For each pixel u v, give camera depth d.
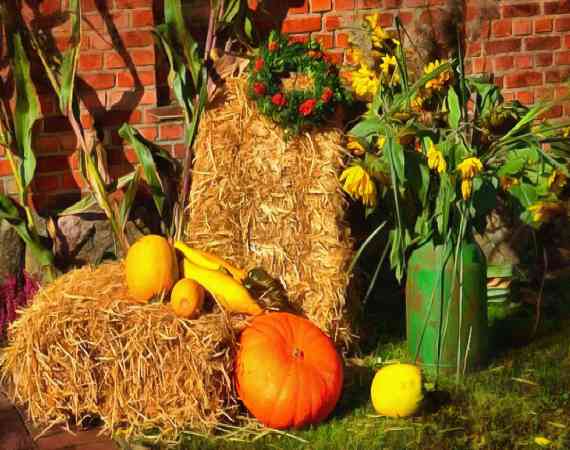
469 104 5.89
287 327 4.53
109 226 5.83
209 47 5.59
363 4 6.09
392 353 5.18
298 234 5.15
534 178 4.97
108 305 4.56
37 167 5.77
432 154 4.53
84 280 4.85
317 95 5.07
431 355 4.90
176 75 5.57
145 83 5.84
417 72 5.11
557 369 4.92
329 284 5.11
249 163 5.18
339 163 5.19
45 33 5.62
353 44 5.24
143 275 4.63
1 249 5.71
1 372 5.07
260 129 5.20
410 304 4.97
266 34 6.01
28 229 5.70
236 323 4.58
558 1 6.42
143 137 5.80
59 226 5.75
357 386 4.82
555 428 4.27
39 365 4.52
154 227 5.91
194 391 4.39
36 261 5.73
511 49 6.41
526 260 6.15
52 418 4.59
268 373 4.35
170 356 4.41
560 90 6.49
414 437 4.25
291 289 5.12
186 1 6.01
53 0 5.60
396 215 4.94
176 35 5.55
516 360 5.05
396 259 4.93
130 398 4.45
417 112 4.98
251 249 5.16
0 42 5.60
